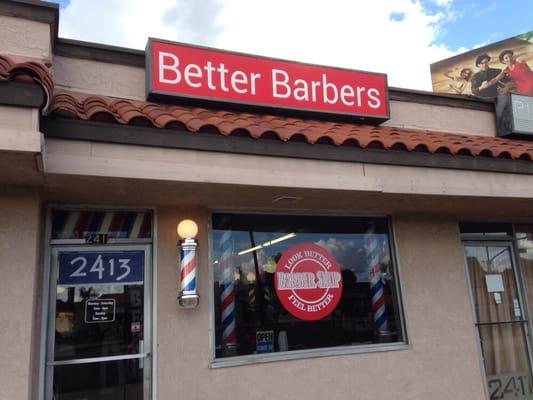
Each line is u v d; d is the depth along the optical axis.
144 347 4.91
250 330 5.40
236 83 5.38
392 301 6.20
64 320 4.73
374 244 6.29
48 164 3.79
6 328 4.07
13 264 4.20
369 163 5.00
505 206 6.29
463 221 6.97
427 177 5.29
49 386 4.54
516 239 7.30
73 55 5.07
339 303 5.91
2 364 4.00
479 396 6.25
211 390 4.99
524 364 6.88
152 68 5.05
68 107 3.90
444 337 6.26
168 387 4.86
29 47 4.48
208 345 5.09
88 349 4.75
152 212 5.21
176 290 5.08
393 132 5.88
